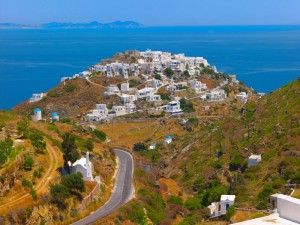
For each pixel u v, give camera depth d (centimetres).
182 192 13500
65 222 9075
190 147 17225
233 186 12025
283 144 13125
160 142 19562
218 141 16200
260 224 4516
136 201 10419
